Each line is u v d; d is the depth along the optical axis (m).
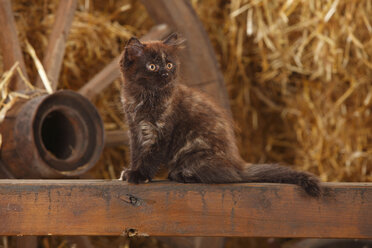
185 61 3.04
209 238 2.98
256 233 1.64
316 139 3.80
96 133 2.42
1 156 2.27
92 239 3.82
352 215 1.64
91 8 3.84
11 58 2.70
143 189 1.62
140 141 2.02
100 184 1.61
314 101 3.82
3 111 2.31
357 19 3.47
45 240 3.38
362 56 3.50
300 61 3.68
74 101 2.38
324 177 3.75
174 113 2.02
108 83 2.96
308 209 1.65
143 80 2.04
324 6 3.50
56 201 1.59
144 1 3.07
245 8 3.63
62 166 2.28
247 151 4.11
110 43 3.59
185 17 3.04
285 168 1.87
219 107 2.32
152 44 2.15
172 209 1.63
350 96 3.68
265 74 3.77
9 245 3.38
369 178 3.69
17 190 1.57
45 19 3.33
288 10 3.54
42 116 2.25
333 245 3.44
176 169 2.00
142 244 3.98
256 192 1.65
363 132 3.67
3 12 2.69
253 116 4.07
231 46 3.86
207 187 1.64
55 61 2.81
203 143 2.00
